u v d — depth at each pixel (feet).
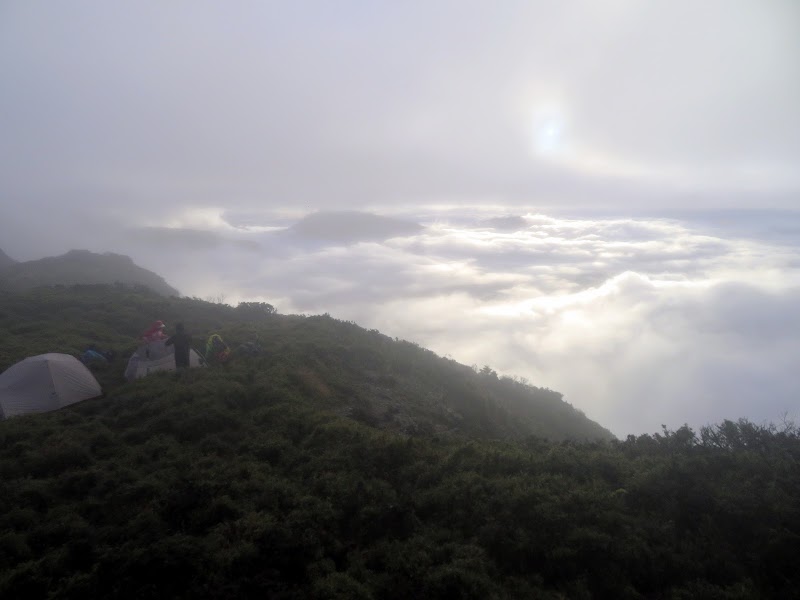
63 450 30.60
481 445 35.63
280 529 21.58
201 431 34.40
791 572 20.20
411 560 20.31
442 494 25.95
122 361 53.52
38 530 22.34
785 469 27.86
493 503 25.07
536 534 22.56
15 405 40.01
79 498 26.32
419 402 55.11
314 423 36.17
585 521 23.54
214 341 53.67
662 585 20.26
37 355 47.11
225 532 21.85
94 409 40.47
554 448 34.96
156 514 23.36
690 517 23.89
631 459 32.81
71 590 18.25
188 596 18.08
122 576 18.76
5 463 29.30
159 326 51.90
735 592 19.03
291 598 18.25
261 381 44.65
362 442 32.50
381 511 23.84
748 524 22.99
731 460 29.43
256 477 27.48
